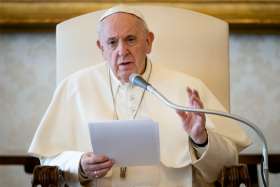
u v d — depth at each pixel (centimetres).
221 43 1423
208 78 1411
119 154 1085
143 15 1331
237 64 1759
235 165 1147
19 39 1752
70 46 1423
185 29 1423
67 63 1419
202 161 1176
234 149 1212
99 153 1087
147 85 1034
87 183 1205
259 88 1756
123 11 1192
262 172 1036
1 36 1750
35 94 1748
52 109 1293
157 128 1055
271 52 1758
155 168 1208
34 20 1706
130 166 1162
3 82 1748
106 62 1330
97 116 1263
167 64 1414
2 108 1745
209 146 1159
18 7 1703
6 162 1669
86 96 1291
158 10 1432
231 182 1123
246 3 1703
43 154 1253
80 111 1282
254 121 1752
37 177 1125
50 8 1703
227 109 1407
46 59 1752
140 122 1054
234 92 1756
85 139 1260
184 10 1435
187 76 1320
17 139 1741
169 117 1256
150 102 1273
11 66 1750
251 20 1703
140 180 1202
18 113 1744
